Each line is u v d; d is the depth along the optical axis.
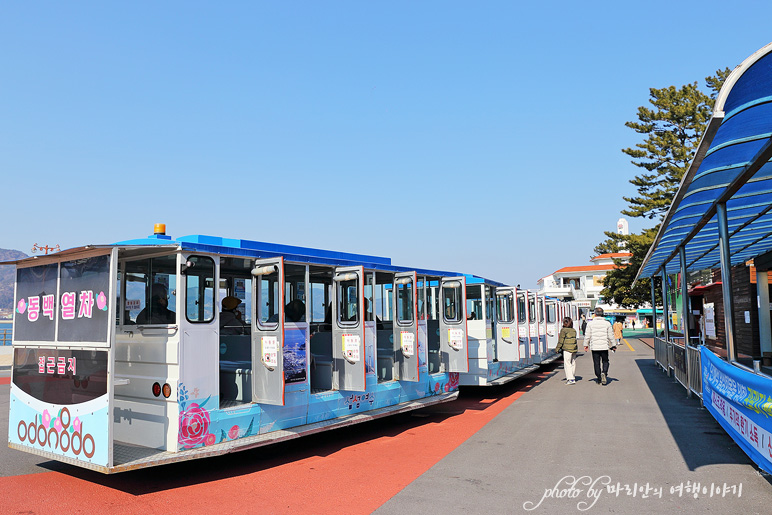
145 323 6.47
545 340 17.58
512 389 13.82
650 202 36.97
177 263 6.10
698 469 6.42
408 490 5.79
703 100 35.91
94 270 5.81
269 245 7.46
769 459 5.51
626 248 39.47
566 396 12.31
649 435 8.22
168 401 6.03
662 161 37.12
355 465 6.83
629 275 40.47
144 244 5.89
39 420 6.20
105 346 5.56
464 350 10.29
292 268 7.44
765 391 5.64
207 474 6.47
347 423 7.75
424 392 9.99
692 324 26.27
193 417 6.06
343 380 7.94
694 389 11.27
